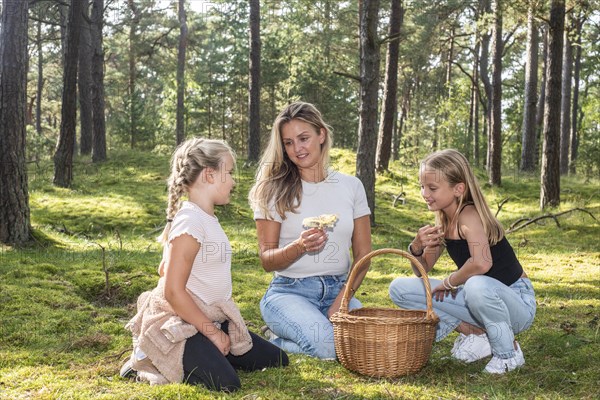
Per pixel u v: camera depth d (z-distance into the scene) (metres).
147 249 9.05
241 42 34.31
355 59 30.67
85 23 22.00
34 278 6.26
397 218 14.02
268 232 4.05
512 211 14.68
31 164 20.70
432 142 35.66
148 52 29.92
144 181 17.02
